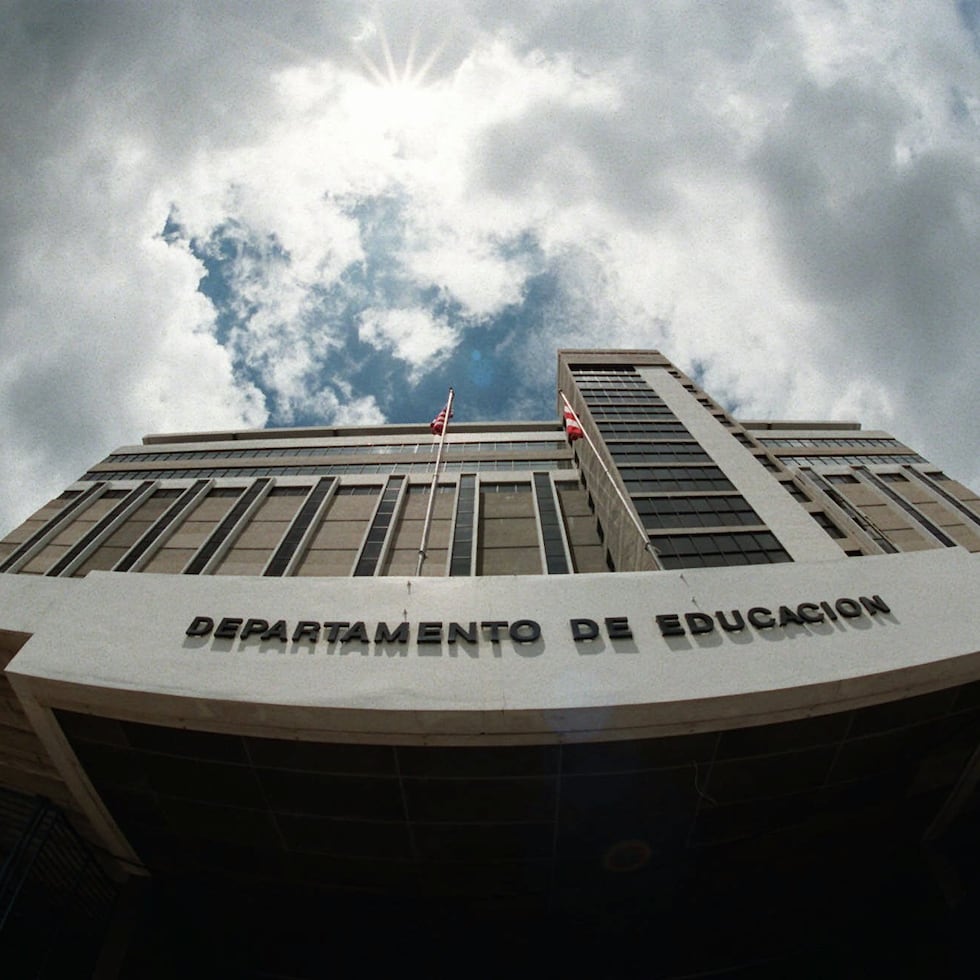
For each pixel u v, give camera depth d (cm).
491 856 1216
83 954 1330
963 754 1250
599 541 2412
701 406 2984
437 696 1031
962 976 1197
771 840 1279
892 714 1155
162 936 1349
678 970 1270
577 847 1206
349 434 3456
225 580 1289
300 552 2322
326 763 1110
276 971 1319
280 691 1048
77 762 1220
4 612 1240
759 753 1134
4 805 1471
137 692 1059
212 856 1329
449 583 1277
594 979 1258
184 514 2619
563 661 1098
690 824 1208
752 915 1320
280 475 2962
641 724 1040
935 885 1322
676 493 2155
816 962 1302
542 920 1295
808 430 3959
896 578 1314
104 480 2998
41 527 2600
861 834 1344
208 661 1112
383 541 2389
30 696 1122
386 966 1290
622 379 3372
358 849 1236
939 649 1133
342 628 1173
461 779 1105
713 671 1084
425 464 3025
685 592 1262
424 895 1281
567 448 3175
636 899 1284
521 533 2466
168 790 1225
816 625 1188
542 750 1071
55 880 1339
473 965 1273
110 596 1255
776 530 1914
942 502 3002
